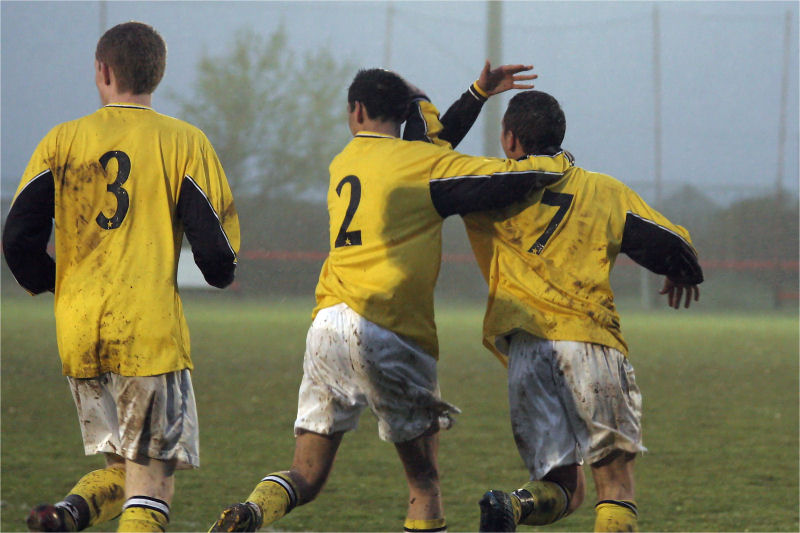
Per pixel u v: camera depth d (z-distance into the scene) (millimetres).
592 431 11500
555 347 11570
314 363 11805
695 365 41031
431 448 12008
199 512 16516
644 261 12180
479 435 24141
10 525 15422
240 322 61250
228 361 39781
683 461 21375
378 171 11734
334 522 15953
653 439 24094
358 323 11453
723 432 25125
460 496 17797
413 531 11773
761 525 16062
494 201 11500
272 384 33312
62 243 11242
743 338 55531
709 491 18516
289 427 25062
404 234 11609
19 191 11258
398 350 11477
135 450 10867
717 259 93938
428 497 11938
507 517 10836
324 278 12172
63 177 11219
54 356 40281
